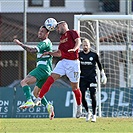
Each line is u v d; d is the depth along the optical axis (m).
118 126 34.03
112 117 46.91
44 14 66.94
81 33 49.38
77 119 43.09
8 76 60.19
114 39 52.09
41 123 37.47
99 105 48.00
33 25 64.44
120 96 49.88
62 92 50.12
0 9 64.69
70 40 33.03
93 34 48.78
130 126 34.06
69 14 69.06
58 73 32.91
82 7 70.12
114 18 46.69
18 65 60.00
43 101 33.78
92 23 48.75
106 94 49.84
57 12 68.69
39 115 49.84
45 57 33.28
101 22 50.28
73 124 36.19
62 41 33.12
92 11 70.69
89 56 40.09
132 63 50.28
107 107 49.69
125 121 39.78
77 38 32.94
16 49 59.16
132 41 49.78
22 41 58.28
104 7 70.88
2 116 50.22
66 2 69.62
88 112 40.12
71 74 33.38
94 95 40.09
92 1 71.19
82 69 40.22
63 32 33.22
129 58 49.72
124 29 51.34
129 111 49.75
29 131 29.78
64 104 49.91
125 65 51.88
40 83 34.19
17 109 50.12
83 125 35.03
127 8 53.50
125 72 51.97
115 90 49.94
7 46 59.16
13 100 50.28
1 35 61.56
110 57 52.56
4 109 50.22
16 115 50.03
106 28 52.00
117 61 52.50
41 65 33.22
